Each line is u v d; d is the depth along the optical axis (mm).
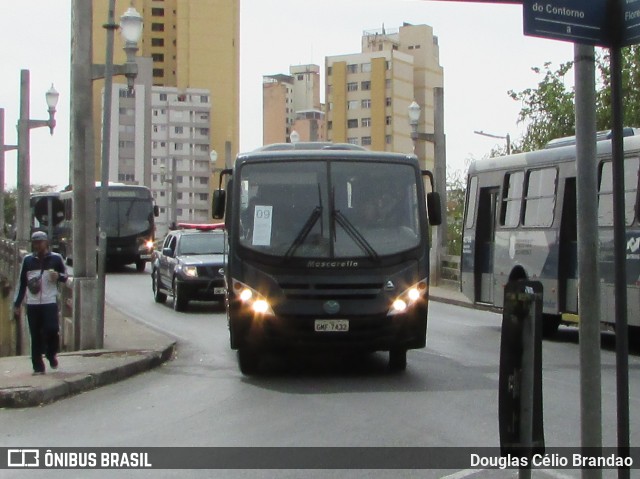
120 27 16531
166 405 11297
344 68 105188
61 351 18297
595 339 5406
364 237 12797
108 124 16297
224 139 117312
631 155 15188
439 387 12148
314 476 7629
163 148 115688
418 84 106625
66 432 9852
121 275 39750
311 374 13531
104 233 16219
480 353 15852
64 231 44375
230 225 13047
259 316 12609
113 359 14305
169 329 20016
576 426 9547
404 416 10141
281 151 13375
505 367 5289
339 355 15609
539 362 5262
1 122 37656
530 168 18391
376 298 12656
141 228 41688
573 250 17000
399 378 12992
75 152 16156
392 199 13086
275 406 10938
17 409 11406
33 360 13031
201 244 25391
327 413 10398
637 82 30406
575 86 5480
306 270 12625
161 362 15172
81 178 16141
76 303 16156
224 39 117125
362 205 12977
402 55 103312
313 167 13133
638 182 14922
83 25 16078
